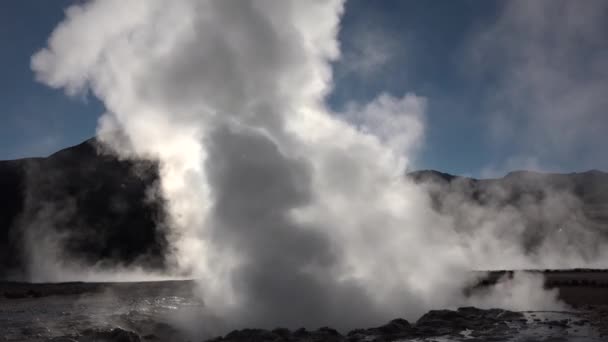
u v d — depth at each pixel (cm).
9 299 1544
